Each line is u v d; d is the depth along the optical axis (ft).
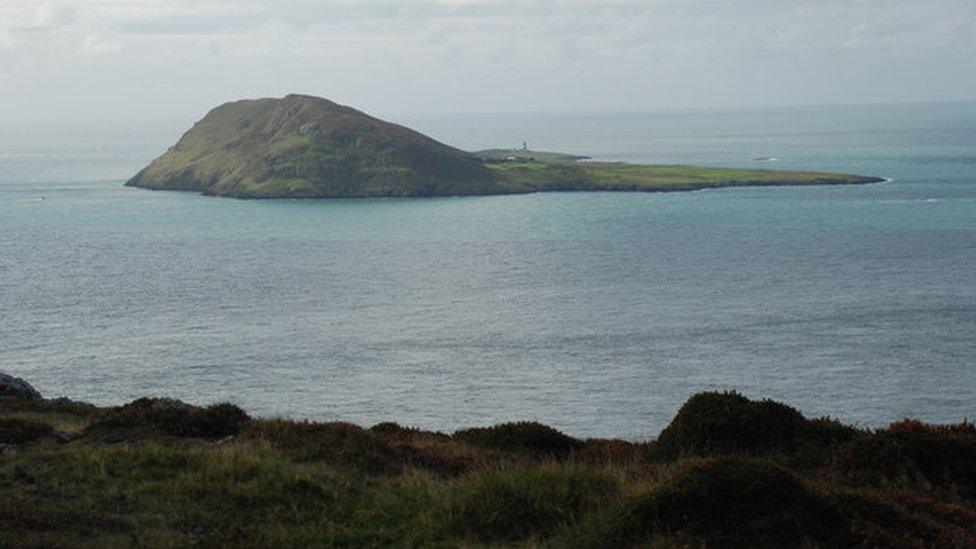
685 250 583.99
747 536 47.96
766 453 72.13
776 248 579.48
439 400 249.55
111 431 84.64
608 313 377.30
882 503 53.11
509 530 52.44
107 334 348.38
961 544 49.65
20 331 354.74
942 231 638.94
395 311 395.75
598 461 76.07
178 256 610.24
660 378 266.98
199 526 53.83
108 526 52.16
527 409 238.48
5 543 46.70
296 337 340.59
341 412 237.66
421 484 64.54
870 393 245.86
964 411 227.61
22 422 84.23
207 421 86.02
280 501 59.21
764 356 291.38
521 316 376.68
